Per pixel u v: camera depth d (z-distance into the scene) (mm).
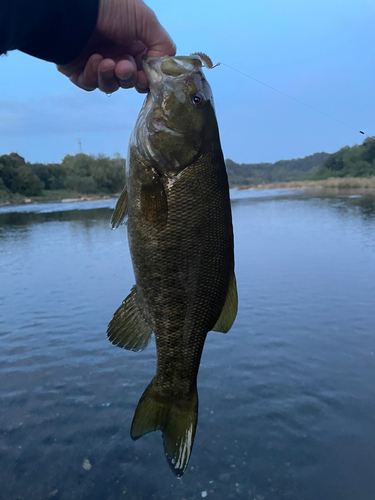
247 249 1852
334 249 1738
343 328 918
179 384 394
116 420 646
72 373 787
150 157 371
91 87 410
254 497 492
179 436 387
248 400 673
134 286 399
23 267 1723
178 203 371
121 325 396
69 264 1744
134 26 367
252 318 998
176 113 372
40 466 558
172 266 374
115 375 778
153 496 503
